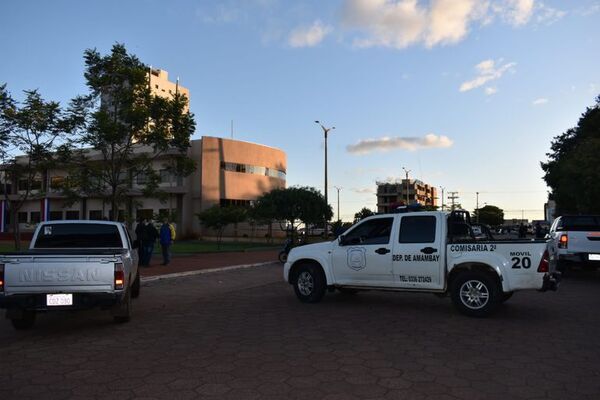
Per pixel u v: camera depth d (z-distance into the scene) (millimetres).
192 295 11555
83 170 20359
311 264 10250
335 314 8867
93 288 7281
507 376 5219
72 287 7234
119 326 7906
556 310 9180
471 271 8562
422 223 9180
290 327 7738
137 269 10750
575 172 22141
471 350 6277
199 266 18281
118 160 21172
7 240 42188
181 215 47719
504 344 6586
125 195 22031
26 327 7746
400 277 9250
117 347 6535
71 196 20672
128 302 8039
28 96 17688
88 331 7555
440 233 8945
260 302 10383
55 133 18406
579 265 13445
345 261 9805
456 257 8727
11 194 51344
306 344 6621
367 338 6949
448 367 5543
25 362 5848
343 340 6840
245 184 51688
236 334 7262
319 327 7723
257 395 4680
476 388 4855
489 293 8375
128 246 9258
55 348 6508
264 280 14617
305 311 9211
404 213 9406
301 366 5602
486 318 8383
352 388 4863
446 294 9094
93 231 9156
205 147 48531
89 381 5113
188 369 5512
